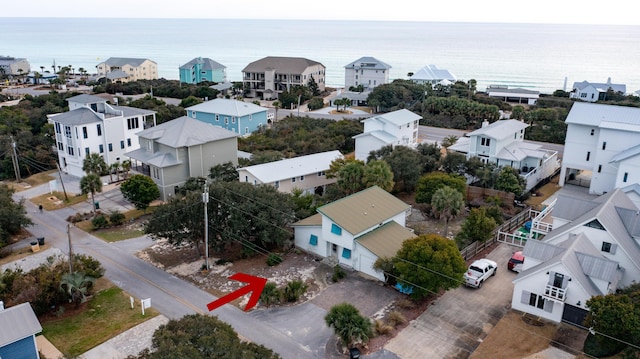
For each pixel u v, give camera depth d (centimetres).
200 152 5759
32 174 6812
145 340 2920
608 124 5359
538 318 3156
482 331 3025
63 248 4322
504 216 4891
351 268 3841
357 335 2733
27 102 9881
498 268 3869
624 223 3700
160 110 9356
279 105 11588
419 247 3303
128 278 3722
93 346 2866
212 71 14875
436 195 4303
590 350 2769
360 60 13988
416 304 3325
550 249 3325
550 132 8169
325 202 5003
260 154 6525
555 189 5834
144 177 5231
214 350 2161
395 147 6266
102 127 6431
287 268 3862
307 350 2828
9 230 4584
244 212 3931
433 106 10012
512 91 12262
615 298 2667
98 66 15975
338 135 7981
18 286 3183
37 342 2902
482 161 5919
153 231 3875
